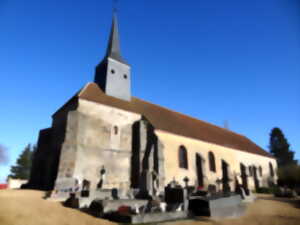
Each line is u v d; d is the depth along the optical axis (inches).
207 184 874.8
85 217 380.8
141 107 988.6
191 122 1189.1
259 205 617.0
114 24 1120.2
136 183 747.4
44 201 468.1
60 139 772.6
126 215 362.6
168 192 511.2
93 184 683.4
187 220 402.0
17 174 1902.1
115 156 767.1
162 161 756.6
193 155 920.3
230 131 1525.6
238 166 1126.4
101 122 776.3
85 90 833.5
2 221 303.9
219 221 411.8
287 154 1924.2
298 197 828.0
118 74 972.6
